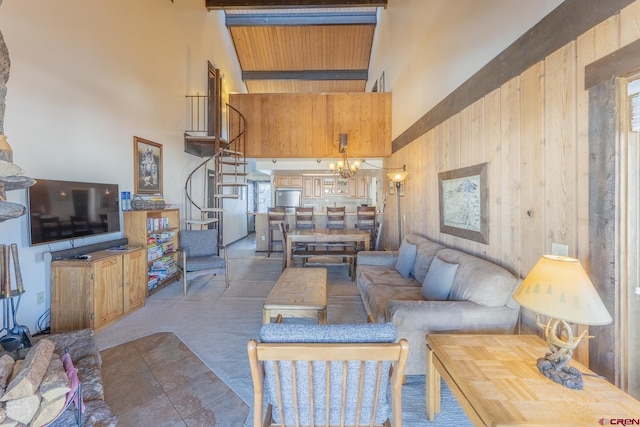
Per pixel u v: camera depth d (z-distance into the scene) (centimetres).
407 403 185
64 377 145
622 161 136
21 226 252
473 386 125
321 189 945
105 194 330
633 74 130
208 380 208
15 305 244
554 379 128
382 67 677
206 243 457
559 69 170
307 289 263
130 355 239
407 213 477
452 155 311
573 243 160
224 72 735
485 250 248
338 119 607
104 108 340
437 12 351
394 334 117
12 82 241
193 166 582
